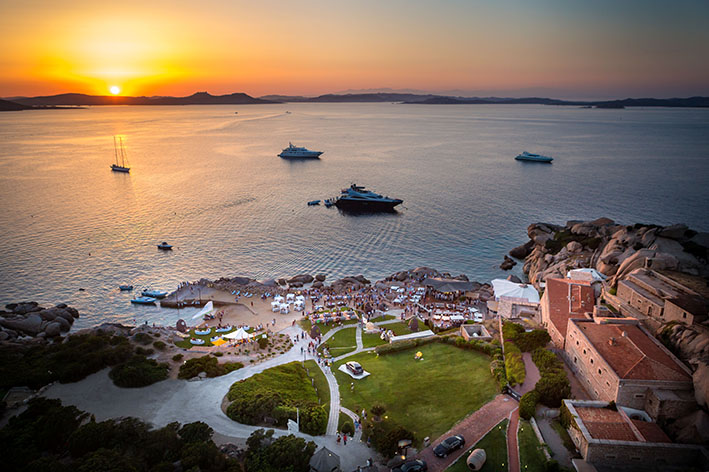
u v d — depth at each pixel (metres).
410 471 41.59
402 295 100.12
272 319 89.12
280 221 166.00
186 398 56.06
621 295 74.19
